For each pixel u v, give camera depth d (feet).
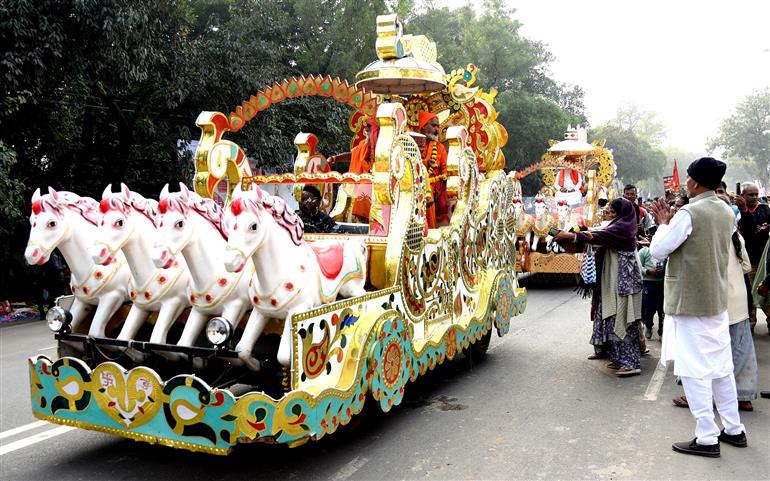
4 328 33.88
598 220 51.24
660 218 15.28
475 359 23.47
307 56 61.87
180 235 12.62
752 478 12.93
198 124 16.49
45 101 39.63
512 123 103.60
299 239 13.21
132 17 35.94
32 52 33.63
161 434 12.03
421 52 23.03
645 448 14.65
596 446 14.82
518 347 25.66
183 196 12.89
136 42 37.63
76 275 14.21
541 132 102.73
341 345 13.34
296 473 13.41
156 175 50.03
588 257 22.62
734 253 16.84
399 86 21.34
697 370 14.15
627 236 20.79
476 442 15.12
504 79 109.60
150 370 12.01
